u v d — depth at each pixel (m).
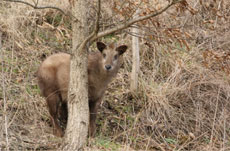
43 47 12.56
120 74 12.38
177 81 12.02
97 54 10.02
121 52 10.23
